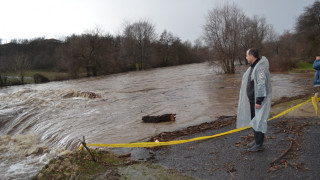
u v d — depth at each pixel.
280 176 4.25
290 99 11.30
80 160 5.41
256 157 5.02
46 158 6.26
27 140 8.41
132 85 24.59
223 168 4.73
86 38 47.56
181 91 18.08
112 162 5.38
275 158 4.89
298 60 38.16
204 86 20.28
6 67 51.06
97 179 4.61
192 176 4.54
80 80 37.78
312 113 7.50
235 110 10.64
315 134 5.93
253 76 4.77
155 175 4.68
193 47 75.81
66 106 13.95
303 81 20.88
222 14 31.27
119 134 8.27
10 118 12.04
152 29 63.06
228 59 31.45
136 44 59.53
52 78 43.81
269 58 36.09
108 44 52.50
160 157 5.57
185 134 7.30
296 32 44.34
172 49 69.94
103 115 11.61
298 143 5.49
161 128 8.56
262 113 4.73
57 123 10.59
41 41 63.16
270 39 52.59
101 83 29.27
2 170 5.64
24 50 61.75
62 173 4.87
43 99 15.57
